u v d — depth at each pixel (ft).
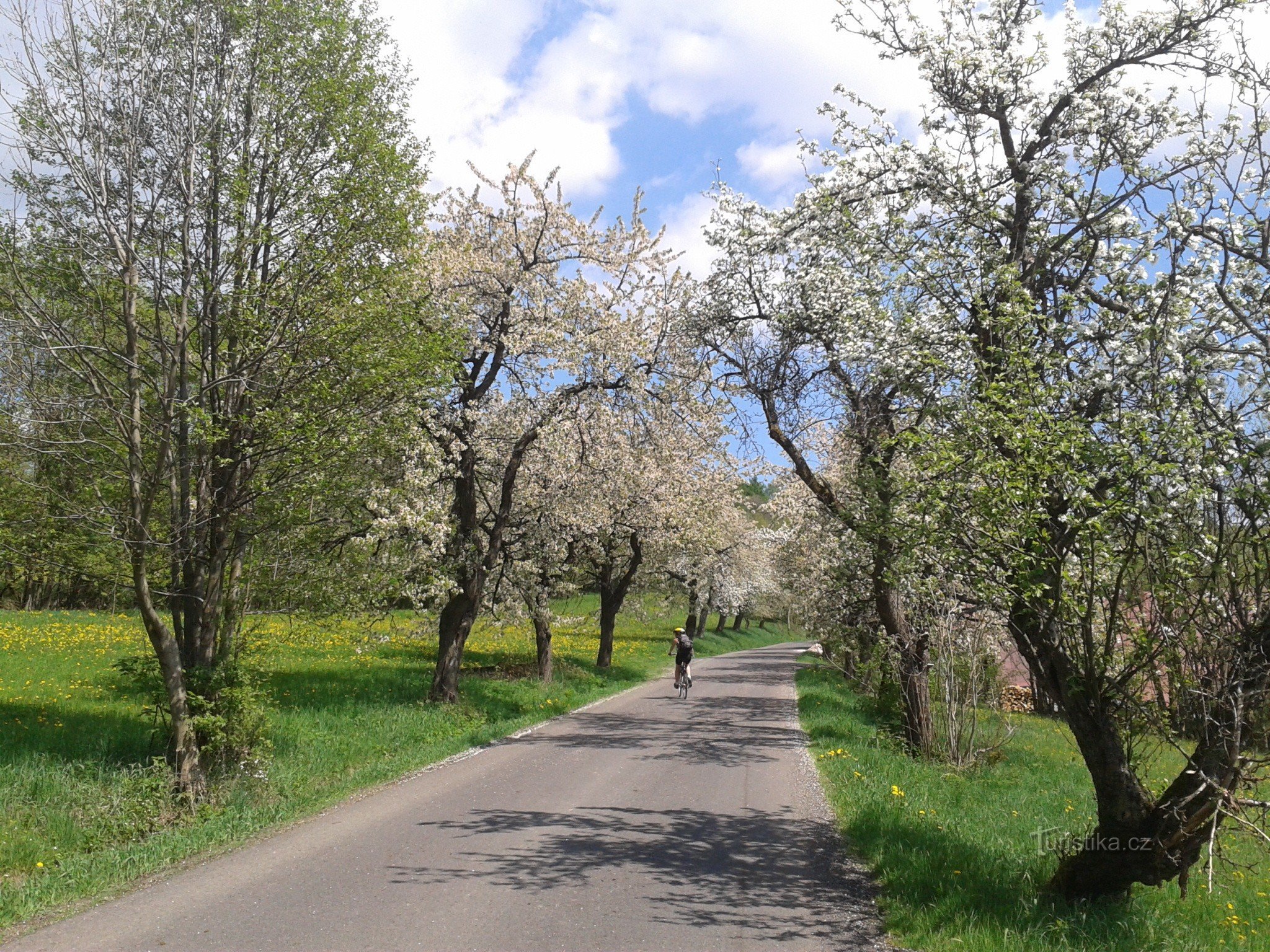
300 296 35.32
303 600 42.22
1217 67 28.76
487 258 60.44
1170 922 22.38
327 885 22.39
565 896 22.02
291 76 36.60
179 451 34.47
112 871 23.24
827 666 114.52
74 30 31.91
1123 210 29.50
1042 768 51.03
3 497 32.96
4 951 17.72
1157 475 20.18
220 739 33.06
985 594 22.90
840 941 19.61
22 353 32.14
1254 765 19.35
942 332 29.50
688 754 46.70
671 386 64.54
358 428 37.52
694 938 19.29
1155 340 22.53
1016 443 21.04
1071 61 32.76
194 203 34.55
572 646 125.18
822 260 42.29
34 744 34.94
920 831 28.86
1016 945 18.83
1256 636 18.78
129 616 97.35
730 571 146.72
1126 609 21.38
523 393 65.41
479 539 61.87
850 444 53.31
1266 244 21.31
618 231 65.62
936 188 33.35
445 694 58.80
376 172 37.35
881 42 34.50
